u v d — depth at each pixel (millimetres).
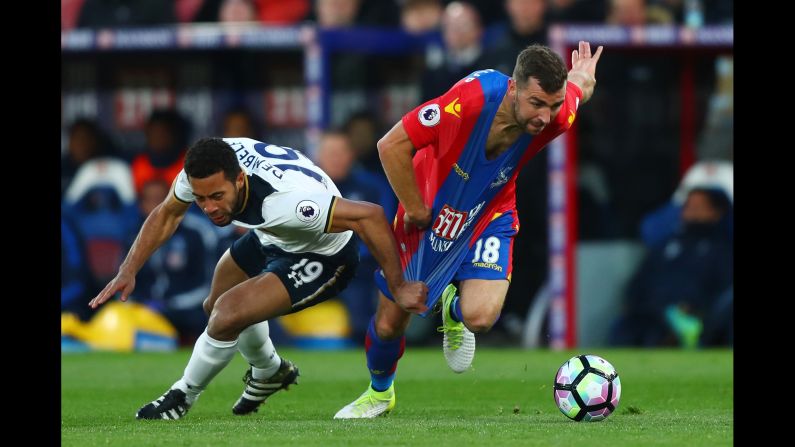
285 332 43688
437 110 22219
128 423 21969
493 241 23719
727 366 35438
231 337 22438
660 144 43531
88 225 43906
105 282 43844
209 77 44812
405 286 21531
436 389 30094
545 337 44188
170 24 49125
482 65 42750
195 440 18703
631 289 43625
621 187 43656
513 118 22188
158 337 43438
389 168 22516
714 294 43062
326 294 23312
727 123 43125
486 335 44656
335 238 23047
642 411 24344
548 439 18594
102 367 36281
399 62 44500
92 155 44250
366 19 48094
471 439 18625
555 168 43031
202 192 20797
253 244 23922
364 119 43594
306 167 22297
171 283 43438
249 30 44344
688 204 43062
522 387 30438
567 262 43156
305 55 44031
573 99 23078
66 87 44969
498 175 23016
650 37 42438
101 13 49219
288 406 26328
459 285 24672
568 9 44812
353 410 23859
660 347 43406
